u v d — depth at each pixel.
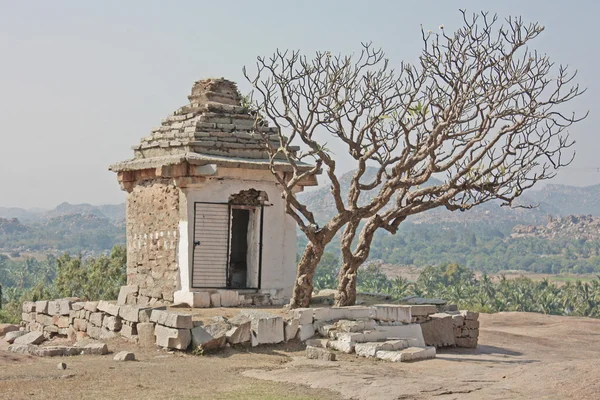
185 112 23.16
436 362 16.78
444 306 22.05
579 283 119.50
